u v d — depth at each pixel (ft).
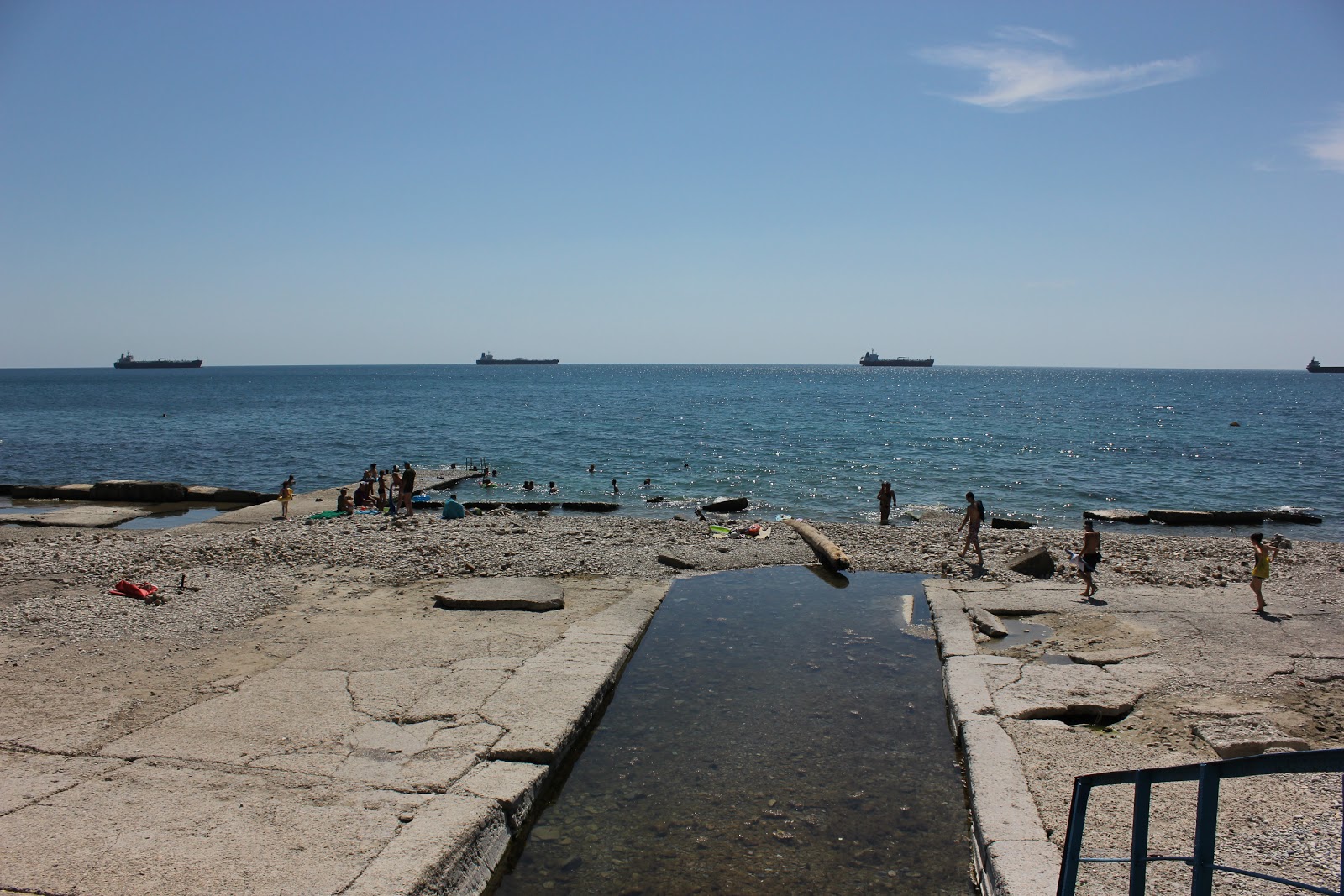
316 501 91.56
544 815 27.22
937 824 26.99
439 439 176.86
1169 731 30.91
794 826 26.76
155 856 21.89
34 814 23.94
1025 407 296.51
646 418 236.02
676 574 57.36
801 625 46.75
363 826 23.65
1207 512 92.73
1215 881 20.08
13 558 56.75
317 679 35.14
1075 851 15.16
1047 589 51.85
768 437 182.50
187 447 163.02
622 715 34.68
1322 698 33.40
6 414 255.50
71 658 37.50
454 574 54.70
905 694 37.14
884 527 76.48
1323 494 113.80
